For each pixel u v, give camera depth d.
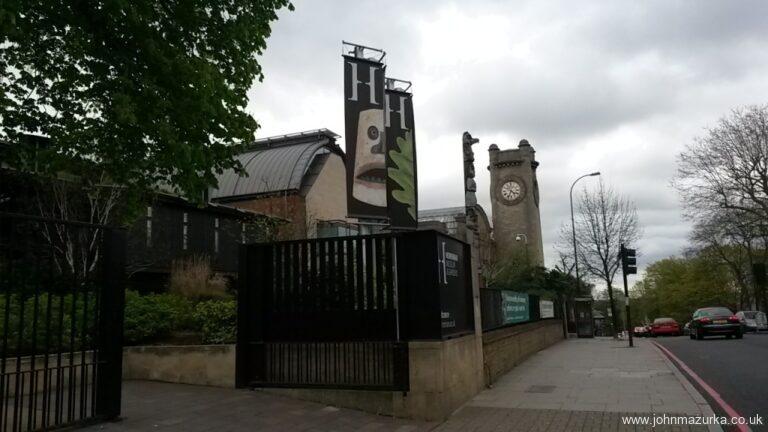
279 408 8.65
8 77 9.34
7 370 8.54
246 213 22.00
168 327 11.45
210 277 16.28
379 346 9.03
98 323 7.38
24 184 14.04
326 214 29.22
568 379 12.92
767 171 38.00
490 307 13.82
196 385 10.30
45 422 6.71
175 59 9.05
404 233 9.20
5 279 6.34
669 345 23.59
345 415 8.58
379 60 11.70
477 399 10.43
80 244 8.89
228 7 10.38
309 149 29.17
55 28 8.75
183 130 9.71
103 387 7.28
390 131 11.71
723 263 60.44
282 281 9.79
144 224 17.95
